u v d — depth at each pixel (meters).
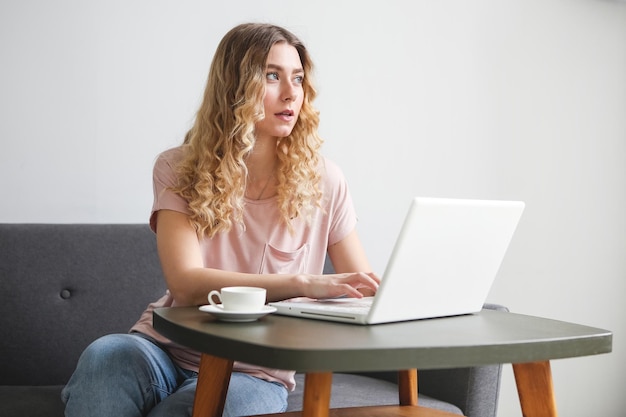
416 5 3.20
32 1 2.64
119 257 2.45
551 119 3.47
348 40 3.08
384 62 3.14
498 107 3.36
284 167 1.96
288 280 1.64
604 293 3.61
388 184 3.15
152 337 1.89
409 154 3.19
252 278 1.67
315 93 2.01
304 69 1.98
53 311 2.37
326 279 1.63
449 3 3.26
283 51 1.91
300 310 1.53
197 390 1.55
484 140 3.33
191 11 2.83
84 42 2.70
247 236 1.93
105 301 2.42
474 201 1.51
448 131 3.26
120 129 2.75
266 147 1.95
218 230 1.88
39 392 2.17
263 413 1.73
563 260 3.51
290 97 1.89
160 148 2.80
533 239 3.44
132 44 2.76
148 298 2.46
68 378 2.37
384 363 1.20
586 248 3.56
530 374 1.55
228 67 1.92
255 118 1.85
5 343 2.32
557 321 1.60
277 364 1.18
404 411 1.70
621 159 3.64
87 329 2.39
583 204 3.55
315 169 2.01
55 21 2.66
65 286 2.39
